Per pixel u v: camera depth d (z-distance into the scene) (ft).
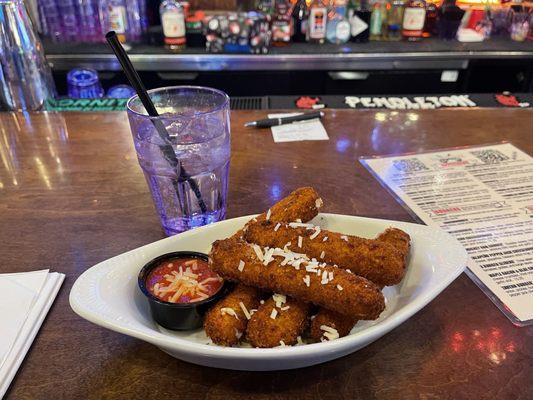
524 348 2.12
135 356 2.10
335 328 1.98
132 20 8.15
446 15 8.45
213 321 2.00
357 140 4.23
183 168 2.70
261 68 7.93
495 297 2.40
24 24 5.22
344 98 5.69
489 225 2.98
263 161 3.87
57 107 5.37
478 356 2.08
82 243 2.85
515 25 8.56
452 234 2.90
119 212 3.18
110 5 7.84
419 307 1.92
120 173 3.68
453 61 8.05
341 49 8.06
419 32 8.41
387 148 4.08
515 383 1.96
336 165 3.79
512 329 2.22
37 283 2.44
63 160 3.89
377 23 8.51
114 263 2.22
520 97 5.72
